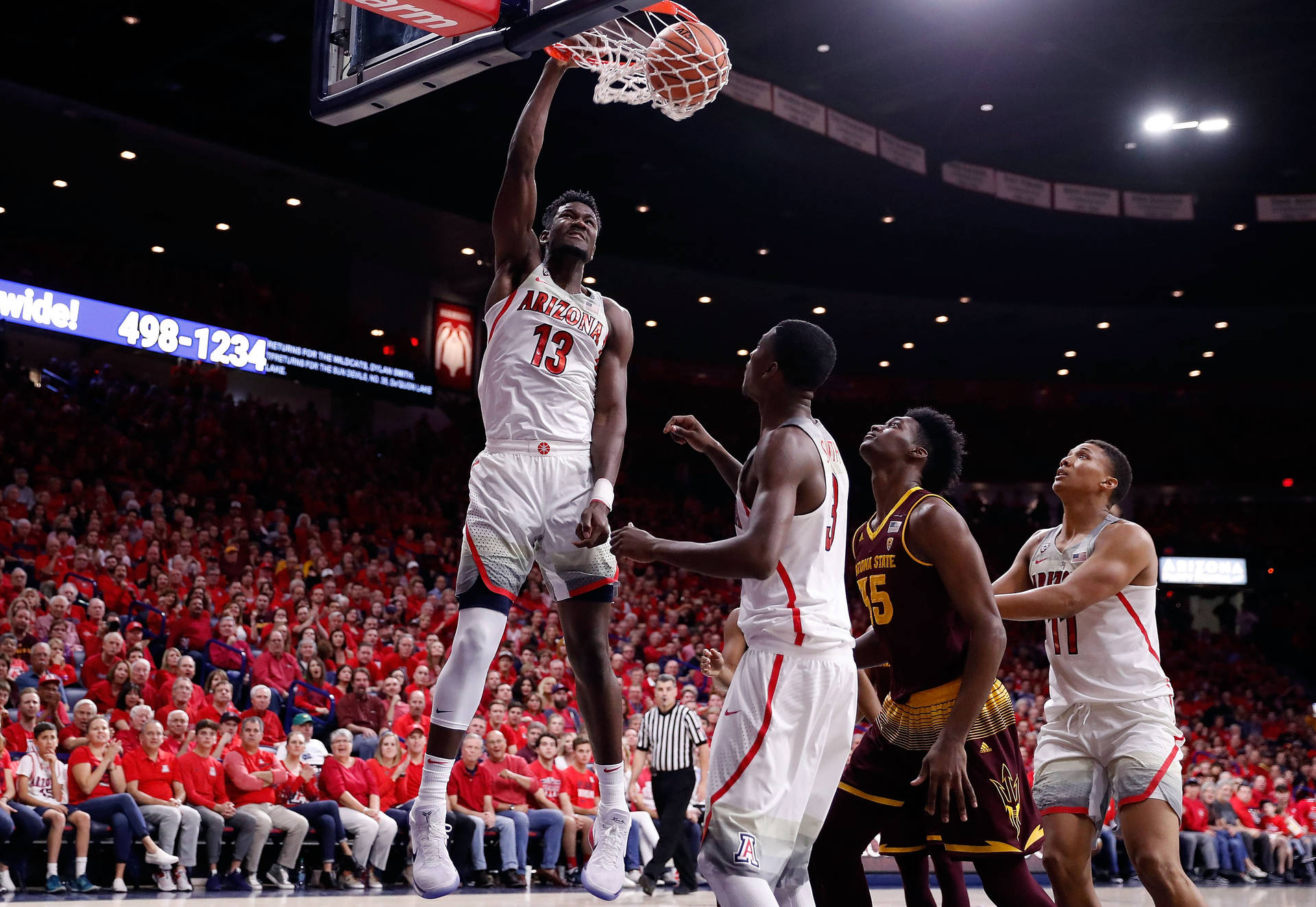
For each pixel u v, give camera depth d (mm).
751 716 2861
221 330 18281
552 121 17391
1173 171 22000
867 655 3613
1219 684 21641
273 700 9539
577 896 7996
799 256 21516
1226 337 24578
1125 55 18188
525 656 11766
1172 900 3447
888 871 10531
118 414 16859
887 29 17125
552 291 3094
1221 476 26438
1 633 9305
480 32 3090
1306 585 25000
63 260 17266
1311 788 16047
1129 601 3742
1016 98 19422
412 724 9391
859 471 25688
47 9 14484
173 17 14688
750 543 2740
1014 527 25016
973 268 22250
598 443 3139
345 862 8367
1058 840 3682
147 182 17594
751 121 17641
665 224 20500
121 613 10953
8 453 14781
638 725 10492
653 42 3207
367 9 3137
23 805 7320
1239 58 18375
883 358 25969
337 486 18156
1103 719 3689
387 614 12758
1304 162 21516
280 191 17922
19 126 15812
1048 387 27172
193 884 8211
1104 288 22719
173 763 7949
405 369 20703
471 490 3029
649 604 16406
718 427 25125
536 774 9320
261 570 12945
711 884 2830
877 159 19266
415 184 18266
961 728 2990
